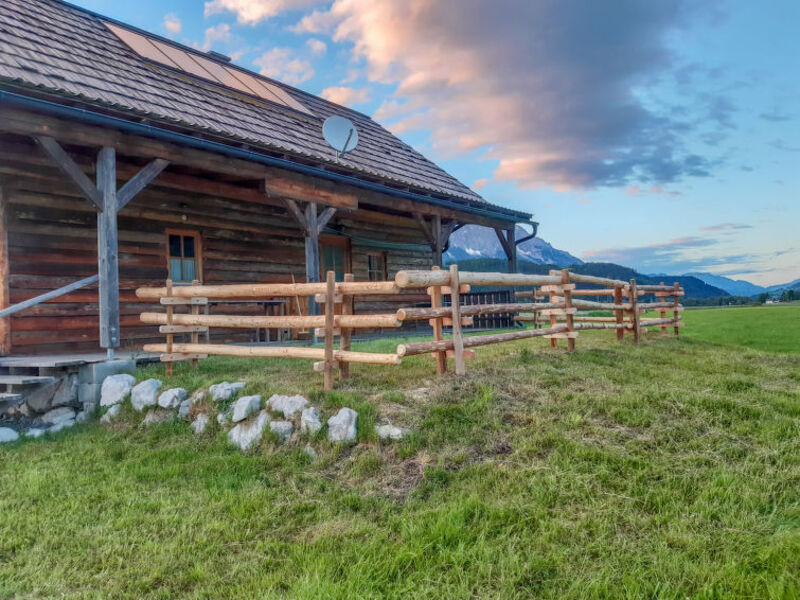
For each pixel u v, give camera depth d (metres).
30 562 3.16
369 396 5.07
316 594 2.70
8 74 5.86
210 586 2.88
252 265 11.11
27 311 7.71
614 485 3.69
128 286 9.02
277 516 3.67
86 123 6.48
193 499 3.95
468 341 5.92
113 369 6.45
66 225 8.19
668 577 2.76
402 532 3.31
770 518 3.23
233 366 7.05
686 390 5.41
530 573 2.87
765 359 8.05
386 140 15.21
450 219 13.54
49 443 5.44
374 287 5.25
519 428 4.48
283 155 8.91
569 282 7.99
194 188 9.21
